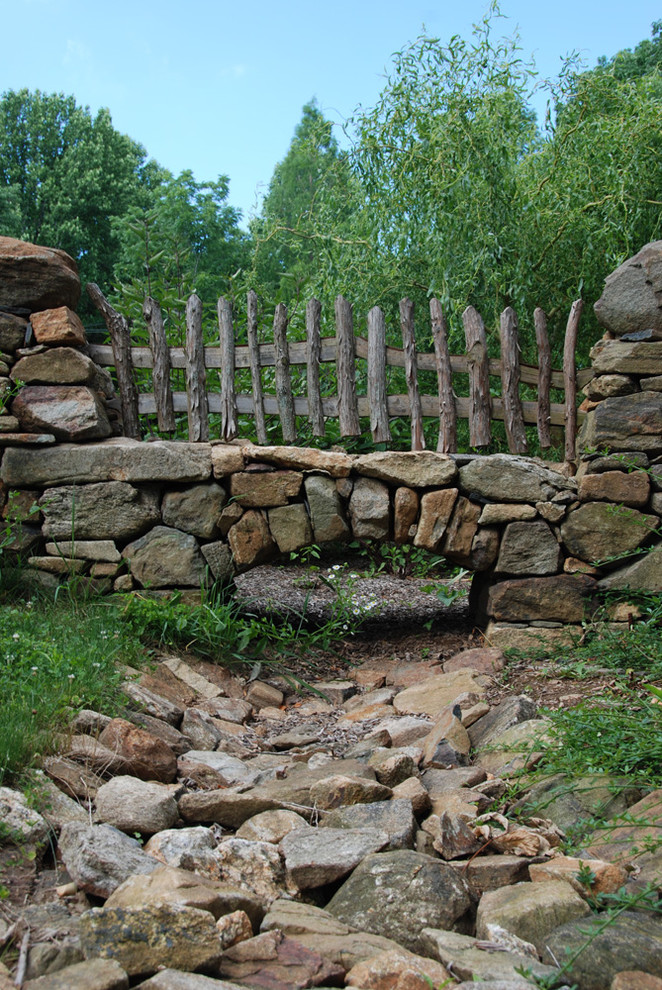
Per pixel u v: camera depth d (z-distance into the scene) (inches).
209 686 198.4
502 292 294.5
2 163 1021.2
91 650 170.9
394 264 316.2
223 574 224.1
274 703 203.6
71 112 1066.7
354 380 228.1
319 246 364.8
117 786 124.8
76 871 102.9
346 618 259.8
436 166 297.1
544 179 298.5
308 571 311.0
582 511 219.3
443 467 219.8
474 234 295.4
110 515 220.2
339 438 298.2
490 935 94.3
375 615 279.4
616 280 215.2
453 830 118.5
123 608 209.6
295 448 220.4
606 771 128.6
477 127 292.0
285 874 112.7
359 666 231.0
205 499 222.1
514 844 116.0
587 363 304.7
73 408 218.7
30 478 220.2
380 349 226.5
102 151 1011.3
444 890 103.3
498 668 208.5
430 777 144.9
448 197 299.0
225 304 229.1
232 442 229.0
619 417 215.9
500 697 190.2
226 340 228.8
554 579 220.8
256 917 101.1
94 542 220.7
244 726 185.2
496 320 296.4
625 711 148.6
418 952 98.7
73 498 220.1
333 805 130.7
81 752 134.1
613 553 218.1
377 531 223.3
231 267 685.9
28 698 141.0
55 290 219.5
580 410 229.6
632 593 216.5
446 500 220.7
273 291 406.9
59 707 143.3
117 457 219.1
